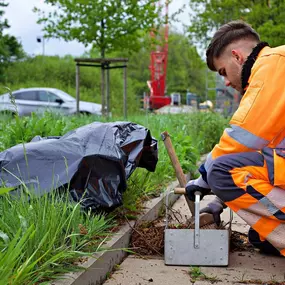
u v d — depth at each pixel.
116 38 14.63
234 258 3.90
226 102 24.72
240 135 3.47
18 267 2.78
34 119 7.13
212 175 3.64
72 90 33.09
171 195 5.90
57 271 2.99
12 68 35.78
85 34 14.43
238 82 3.79
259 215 3.56
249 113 3.42
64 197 3.78
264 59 3.47
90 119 11.03
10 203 3.39
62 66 37.19
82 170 3.87
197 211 3.70
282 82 3.39
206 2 20.20
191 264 3.71
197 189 3.87
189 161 7.63
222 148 3.61
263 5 18.14
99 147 3.99
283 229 3.52
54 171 3.88
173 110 19.09
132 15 14.57
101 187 3.90
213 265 3.69
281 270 3.64
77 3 14.25
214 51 3.81
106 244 3.61
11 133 6.38
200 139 11.00
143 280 3.43
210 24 21.59
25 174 3.90
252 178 3.56
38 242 2.99
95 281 3.27
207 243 3.69
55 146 4.00
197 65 26.86
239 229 4.74
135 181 4.93
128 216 4.38
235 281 3.41
